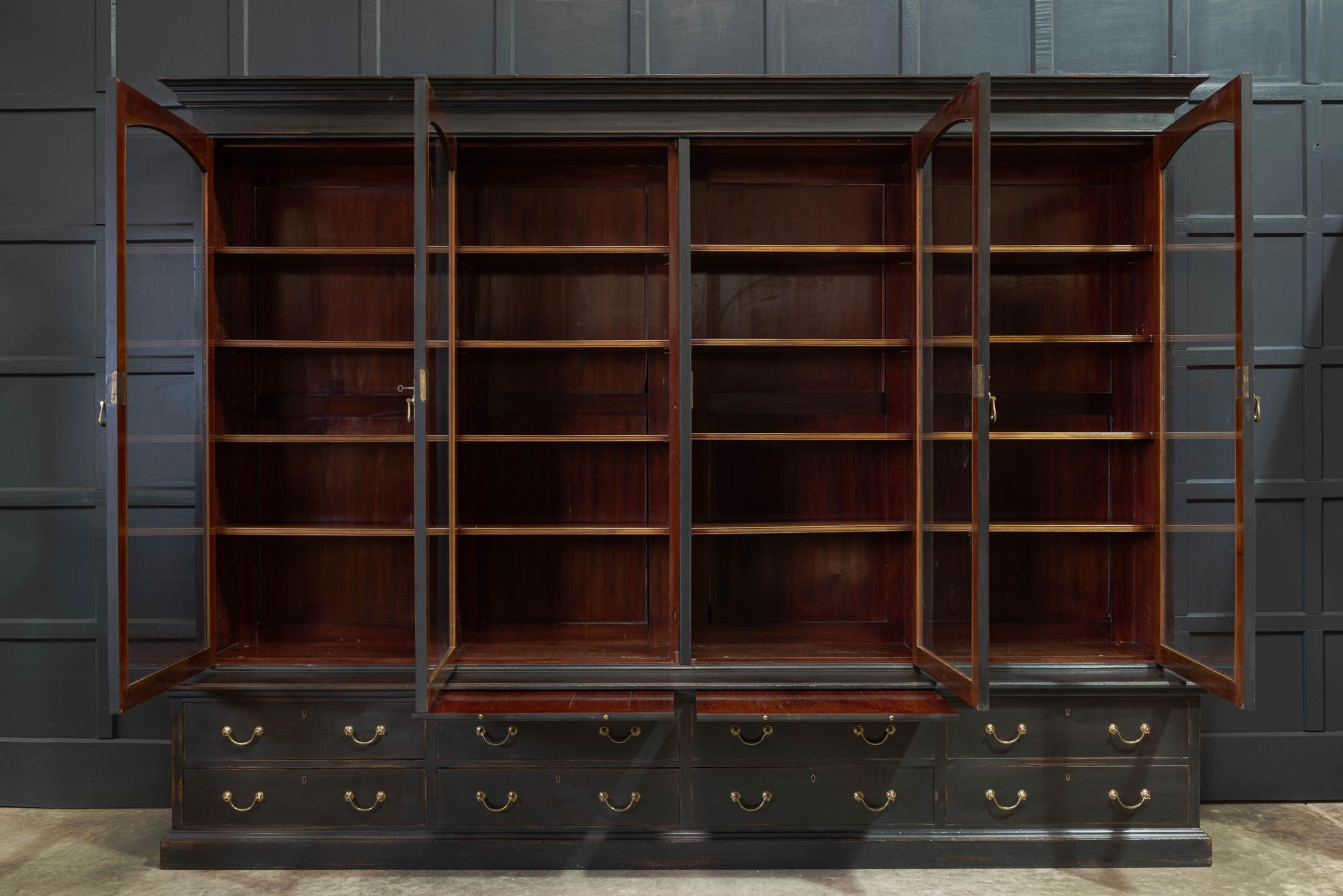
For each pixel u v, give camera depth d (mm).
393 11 3029
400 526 2953
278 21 3035
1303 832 2848
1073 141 2734
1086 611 3016
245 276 2922
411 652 2830
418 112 2209
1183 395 2635
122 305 2252
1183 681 2596
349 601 3016
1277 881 2529
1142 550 2859
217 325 2748
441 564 2516
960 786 2600
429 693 2305
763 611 2992
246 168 2924
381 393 3010
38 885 2514
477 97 2594
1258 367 3090
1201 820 2941
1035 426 3008
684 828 2592
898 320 2861
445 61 3033
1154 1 3045
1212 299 2434
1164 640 2697
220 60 3051
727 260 2861
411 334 3004
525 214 2973
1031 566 3016
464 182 2898
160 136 2439
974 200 2188
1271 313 3086
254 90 2611
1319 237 3076
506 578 3000
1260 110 3078
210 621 2697
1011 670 2662
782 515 2990
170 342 2506
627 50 3039
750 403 2977
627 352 2988
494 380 2984
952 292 2361
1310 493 3082
